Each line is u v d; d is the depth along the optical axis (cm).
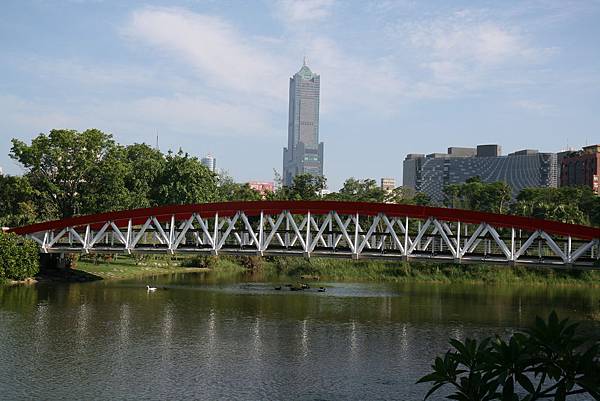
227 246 5169
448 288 6819
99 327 3638
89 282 6209
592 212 10106
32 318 3869
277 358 2983
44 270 6356
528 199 11088
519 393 2319
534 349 803
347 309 4722
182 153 8944
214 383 2520
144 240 8338
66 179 7281
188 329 3669
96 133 7406
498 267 8050
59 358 2866
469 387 848
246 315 4262
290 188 10794
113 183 7375
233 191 10831
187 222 5138
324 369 2788
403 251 4475
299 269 8262
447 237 4419
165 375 2622
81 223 5547
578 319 4456
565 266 4222
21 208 7281
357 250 4594
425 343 3406
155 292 5462
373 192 11262
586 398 2297
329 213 4728
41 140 7188
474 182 12238
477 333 3734
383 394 2412
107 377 2567
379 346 3309
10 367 2689
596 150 16238
